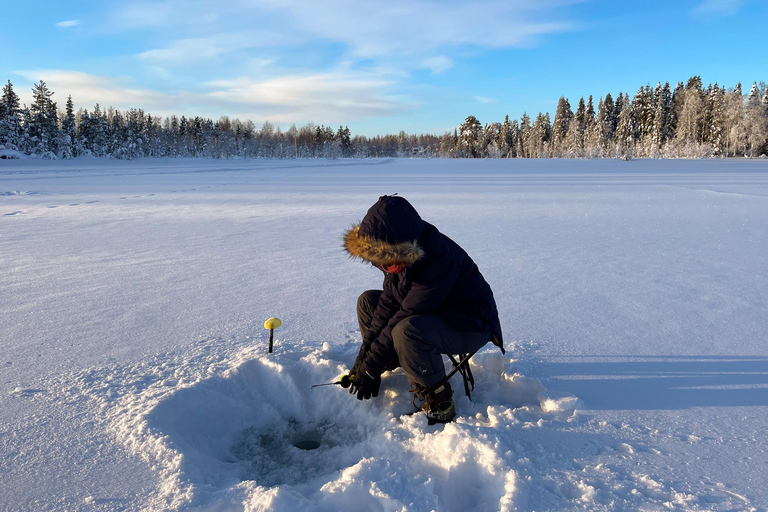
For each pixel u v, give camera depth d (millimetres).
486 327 2271
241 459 2109
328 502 1616
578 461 1835
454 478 1736
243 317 3469
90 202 12953
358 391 2312
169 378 2447
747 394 2350
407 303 2193
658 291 4152
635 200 12734
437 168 40219
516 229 7902
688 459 1842
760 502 1592
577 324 3336
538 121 103688
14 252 6102
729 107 65625
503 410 2217
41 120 64438
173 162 61000
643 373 2586
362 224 2072
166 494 1633
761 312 3549
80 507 1584
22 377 2490
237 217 9773
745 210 10195
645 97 79062
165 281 4559
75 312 3590
